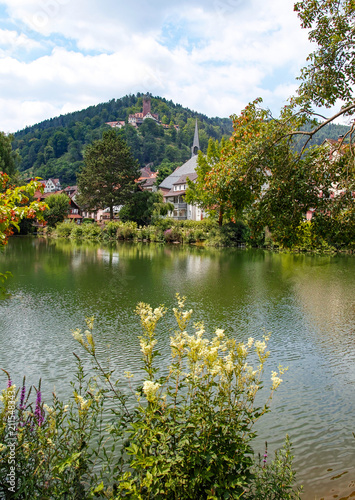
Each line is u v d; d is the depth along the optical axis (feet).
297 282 61.77
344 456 15.75
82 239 183.11
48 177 505.25
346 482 13.98
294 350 29.32
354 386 22.93
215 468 9.21
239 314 39.70
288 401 20.89
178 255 110.32
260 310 41.86
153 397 8.66
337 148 19.99
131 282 57.52
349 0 19.98
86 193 229.25
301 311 41.75
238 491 9.21
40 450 8.75
